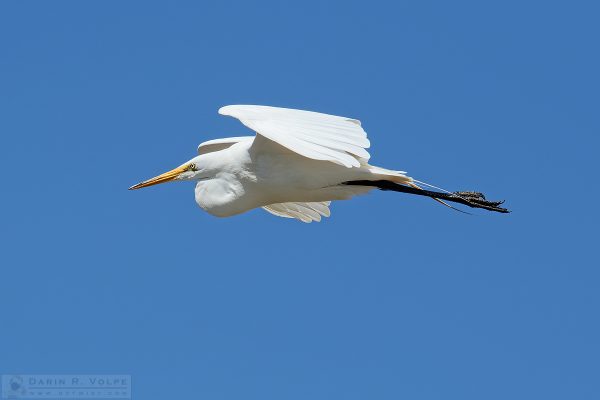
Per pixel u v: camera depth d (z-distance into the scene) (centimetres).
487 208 1502
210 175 1523
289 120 1330
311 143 1288
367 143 1304
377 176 1466
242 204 1515
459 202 1495
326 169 1455
